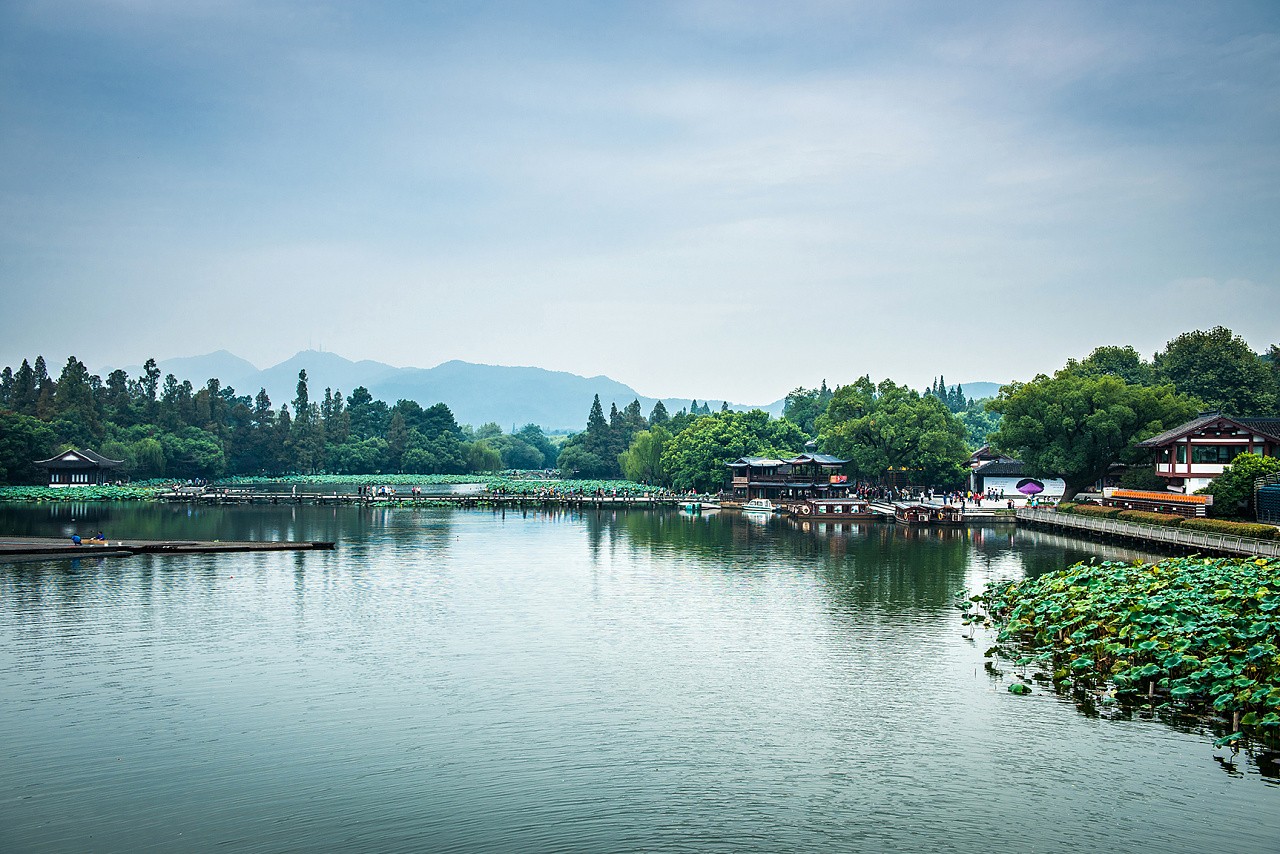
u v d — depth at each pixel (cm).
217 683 4909
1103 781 3644
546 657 5462
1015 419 13600
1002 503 16312
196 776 3719
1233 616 4725
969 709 4478
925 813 3403
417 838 3228
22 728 4225
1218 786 3584
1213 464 11462
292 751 3981
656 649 5650
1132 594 5444
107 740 4088
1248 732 4069
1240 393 16550
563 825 3325
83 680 4947
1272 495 9288
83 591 7431
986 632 6056
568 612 6744
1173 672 4519
